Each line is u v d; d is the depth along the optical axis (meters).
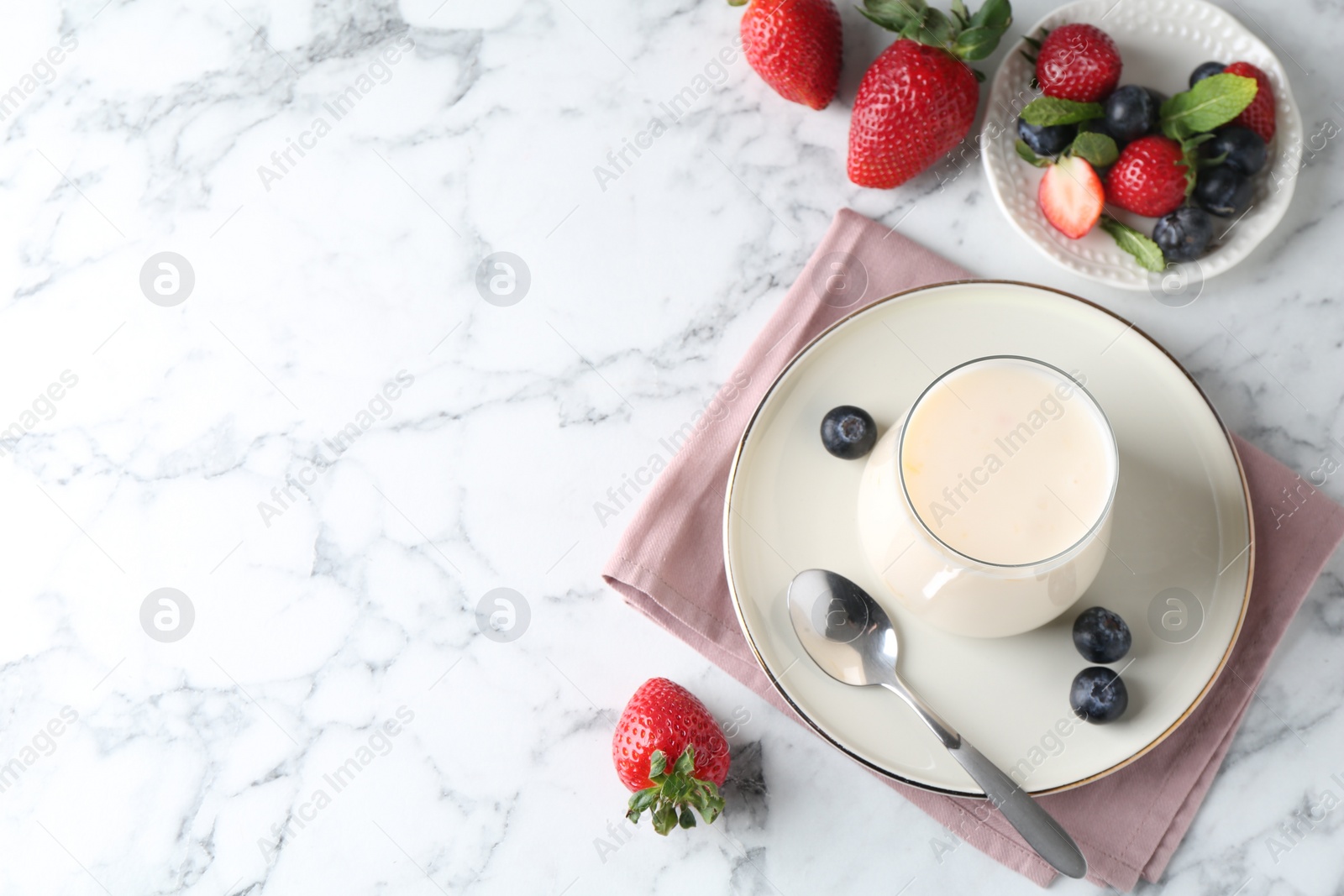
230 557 1.33
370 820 1.28
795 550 1.13
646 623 1.28
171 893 1.29
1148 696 1.10
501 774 1.27
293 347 1.37
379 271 1.37
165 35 1.44
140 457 1.36
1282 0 1.31
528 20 1.40
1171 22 1.25
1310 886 1.18
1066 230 1.22
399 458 1.33
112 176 1.42
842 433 1.12
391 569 1.31
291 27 1.43
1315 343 1.25
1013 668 1.12
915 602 1.08
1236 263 1.22
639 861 1.25
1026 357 1.09
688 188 1.35
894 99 1.18
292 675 1.31
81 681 1.33
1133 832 1.15
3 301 1.41
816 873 1.22
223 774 1.30
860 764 1.08
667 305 1.33
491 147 1.38
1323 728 1.20
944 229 1.30
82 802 1.31
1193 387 1.12
